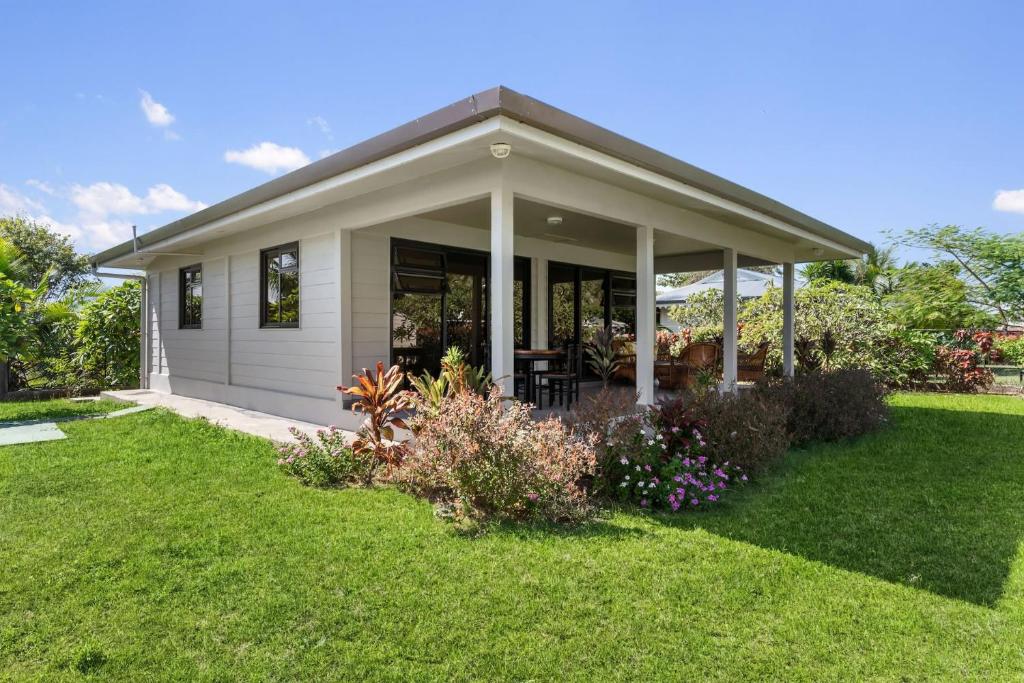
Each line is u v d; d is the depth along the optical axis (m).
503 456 3.96
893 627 2.66
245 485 4.68
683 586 2.99
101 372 12.98
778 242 9.70
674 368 9.81
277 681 2.23
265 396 8.50
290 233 7.93
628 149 4.84
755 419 5.53
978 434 7.35
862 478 5.27
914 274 15.91
